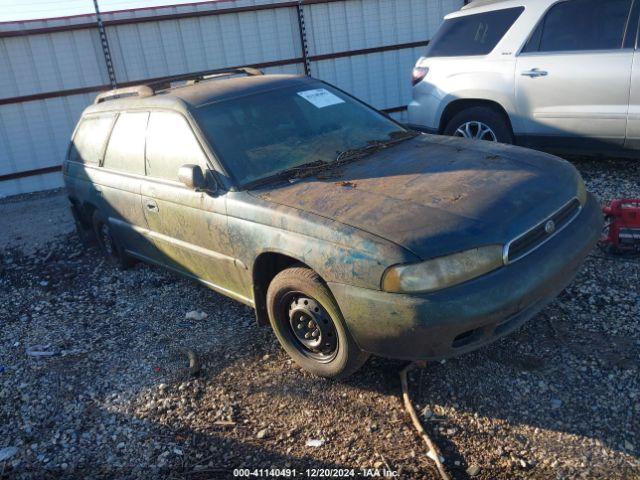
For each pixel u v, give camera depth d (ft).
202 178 12.16
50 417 11.69
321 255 9.98
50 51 31.53
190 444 10.32
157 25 32.53
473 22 21.34
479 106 21.36
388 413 10.30
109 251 19.24
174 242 14.20
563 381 10.31
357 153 12.96
